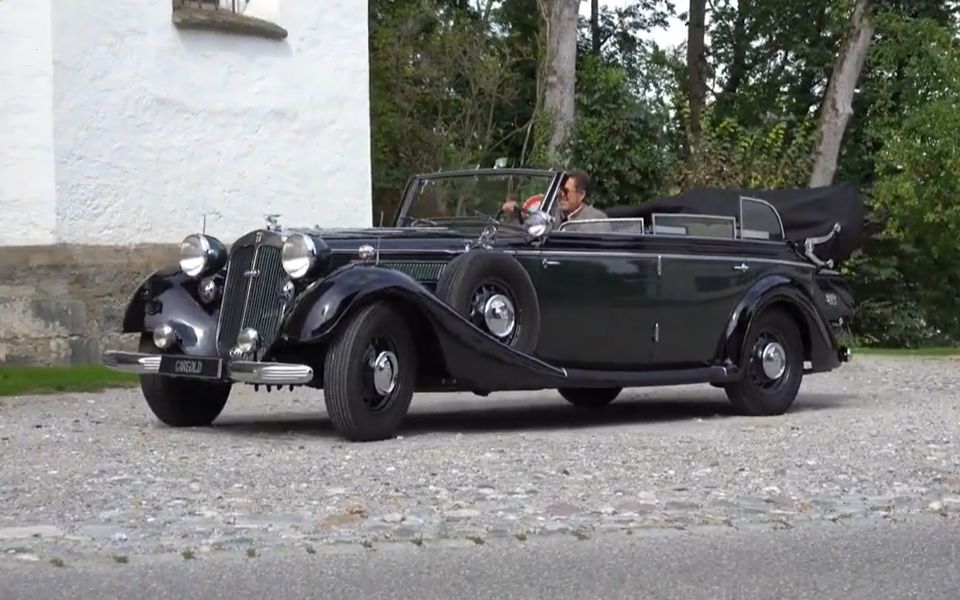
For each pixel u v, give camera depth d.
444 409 10.86
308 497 6.29
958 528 6.05
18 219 13.74
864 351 19.50
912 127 21.83
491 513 6.03
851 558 5.47
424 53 21.98
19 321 13.71
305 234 8.22
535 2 29.33
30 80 13.76
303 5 15.89
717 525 5.96
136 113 14.52
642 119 23.30
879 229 24.70
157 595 4.71
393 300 8.20
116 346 14.31
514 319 8.80
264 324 8.30
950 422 9.57
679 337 9.80
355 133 16.39
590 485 6.72
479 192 9.91
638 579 5.07
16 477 6.77
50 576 4.92
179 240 14.88
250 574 5.00
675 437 8.59
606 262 9.34
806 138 26.78
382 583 4.93
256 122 15.52
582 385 9.11
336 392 8.05
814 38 34.25
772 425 9.45
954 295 26.73
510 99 23.00
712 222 10.31
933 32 23.50
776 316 10.36
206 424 9.23
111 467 7.08
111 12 14.31
